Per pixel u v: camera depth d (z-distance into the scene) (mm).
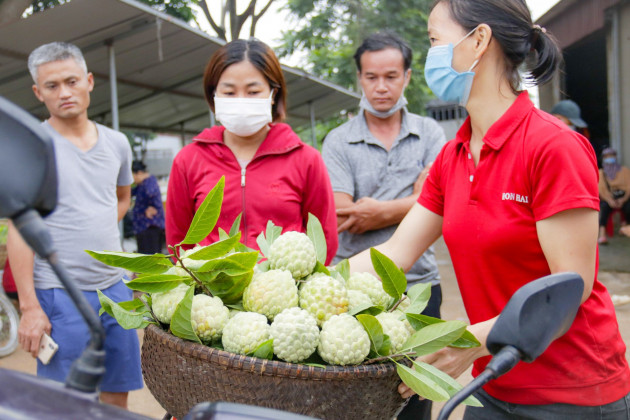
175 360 1310
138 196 7141
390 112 2920
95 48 5902
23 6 6246
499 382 1649
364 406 1285
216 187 1326
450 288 6680
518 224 1536
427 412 2533
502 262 1589
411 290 1628
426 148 2984
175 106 10078
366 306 1400
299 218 2480
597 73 13148
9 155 760
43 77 2549
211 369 1248
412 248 1903
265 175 2420
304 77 8914
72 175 2549
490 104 1621
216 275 1408
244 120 2361
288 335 1276
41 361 2512
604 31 10297
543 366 1580
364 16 13102
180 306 1256
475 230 1614
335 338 1284
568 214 1435
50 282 2531
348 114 15398
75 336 2539
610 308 1637
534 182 1490
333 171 2959
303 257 1514
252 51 2408
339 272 1599
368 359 1346
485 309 1664
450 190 1723
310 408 1240
